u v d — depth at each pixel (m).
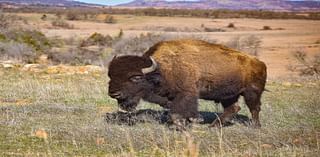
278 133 18.95
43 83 30.62
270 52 64.88
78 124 19.59
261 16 199.75
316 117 22.45
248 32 109.38
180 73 19.34
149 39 61.25
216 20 170.00
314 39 85.44
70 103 24.33
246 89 20.42
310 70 46.78
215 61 19.77
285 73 46.97
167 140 16.98
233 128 20.02
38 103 23.78
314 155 15.86
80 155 15.56
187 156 15.30
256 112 20.69
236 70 20.03
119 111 21.45
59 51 55.34
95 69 38.69
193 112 19.48
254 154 15.84
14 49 49.94
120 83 18.53
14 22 68.94
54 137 17.44
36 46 58.38
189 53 19.59
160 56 19.39
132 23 147.62
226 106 21.00
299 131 19.31
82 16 173.88
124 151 15.95
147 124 19.84
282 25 136.00
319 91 30.58
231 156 15.56
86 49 62.06
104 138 17.42
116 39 73.12
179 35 69.75
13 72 36.16
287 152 16.11
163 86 19.27
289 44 75.62
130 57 18.84
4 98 24.97
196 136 18.28
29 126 18.94
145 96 19.16
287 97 28.17
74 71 37.56
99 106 23.88
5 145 16.27
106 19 155.12
